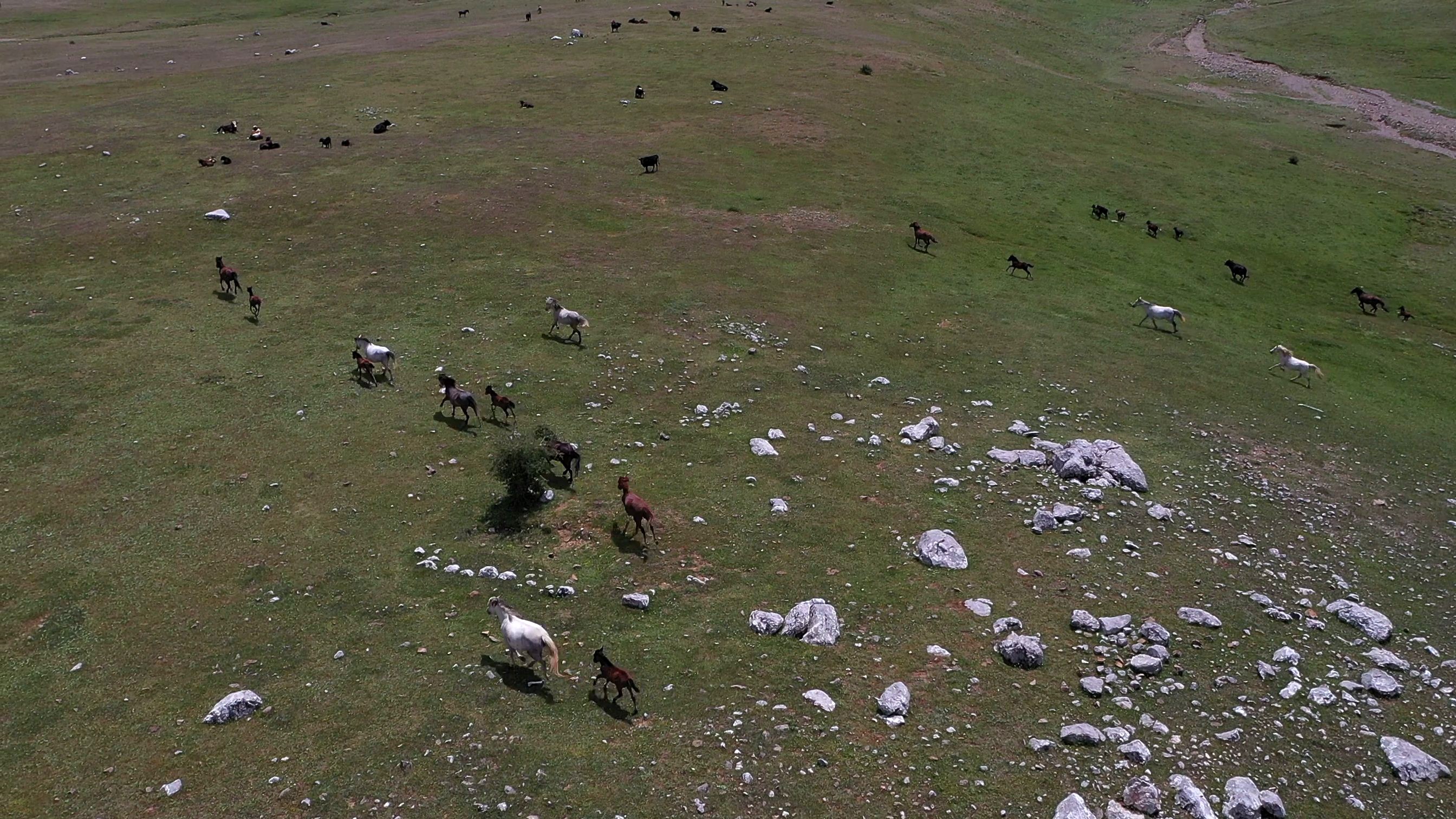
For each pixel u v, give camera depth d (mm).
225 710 14023
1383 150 68250
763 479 21500
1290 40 101812
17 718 14102
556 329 29078
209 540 18578
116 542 18422
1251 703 15273
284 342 27438
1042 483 22219
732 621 16594
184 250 33625
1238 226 49938
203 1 94250
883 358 29625
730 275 34781
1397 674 16500
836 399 26266
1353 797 13414
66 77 59500
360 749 13500
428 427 23234
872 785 13195
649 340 28844
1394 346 38375
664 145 49312
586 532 19047
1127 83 83312
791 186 45438
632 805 12633
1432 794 13602
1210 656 16406
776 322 31172
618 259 35250
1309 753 14227
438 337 28188
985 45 85250
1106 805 13008
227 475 20828
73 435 22266
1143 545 19984
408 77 60375
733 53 69438
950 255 40156
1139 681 15531
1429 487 25438
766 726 14133
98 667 15172
